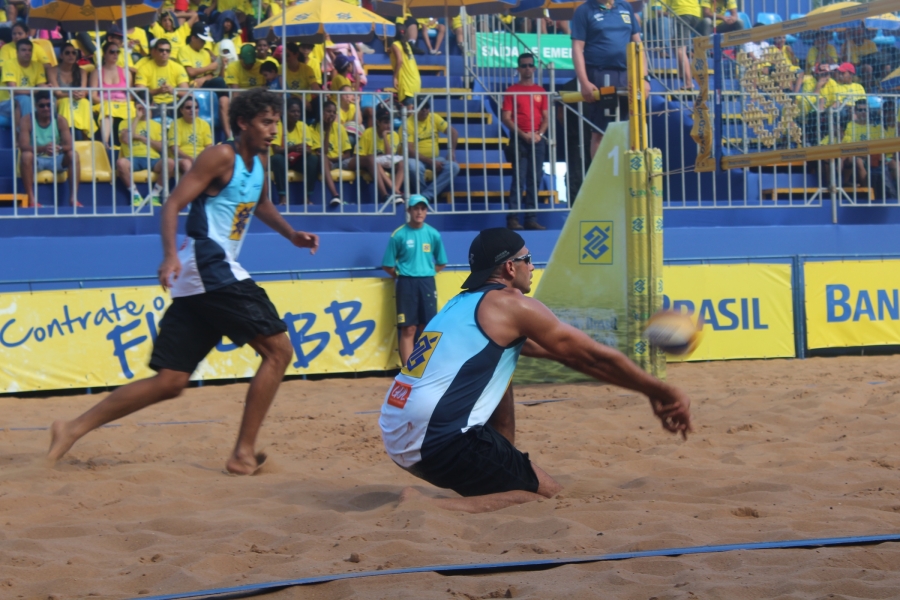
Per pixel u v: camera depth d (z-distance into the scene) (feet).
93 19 52.80
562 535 16.96
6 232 43.60
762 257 50.26
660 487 21.08
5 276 42.47
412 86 55.83
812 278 48.96
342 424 31.58
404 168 47.16
